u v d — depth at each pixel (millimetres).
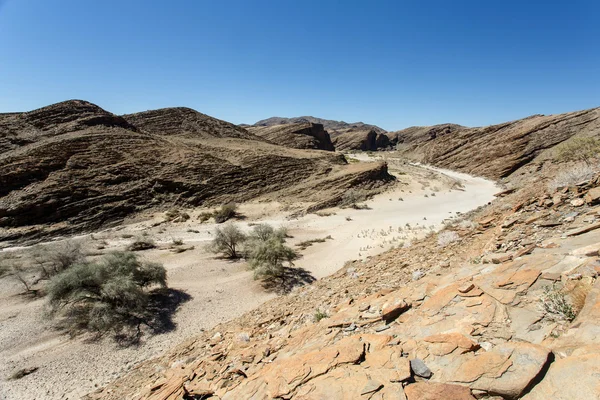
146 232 35719
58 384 12320
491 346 3301
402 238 28188
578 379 2475
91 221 37344
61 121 54000
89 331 15969
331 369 3658
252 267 23062
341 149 164500
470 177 72500
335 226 36875
